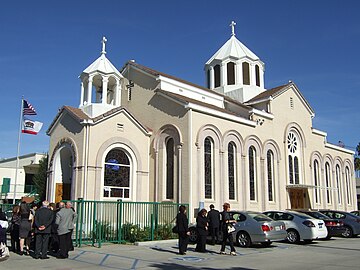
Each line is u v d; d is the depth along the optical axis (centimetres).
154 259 1329
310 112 3456
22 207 1441
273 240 1644
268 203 2788
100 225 1666
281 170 2984
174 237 1928
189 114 2356
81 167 2231
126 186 2397
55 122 2536
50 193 2467
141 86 2772
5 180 4666
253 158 2772
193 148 2331
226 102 3080
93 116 2461
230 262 1272
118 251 1524
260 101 3067
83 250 1538
